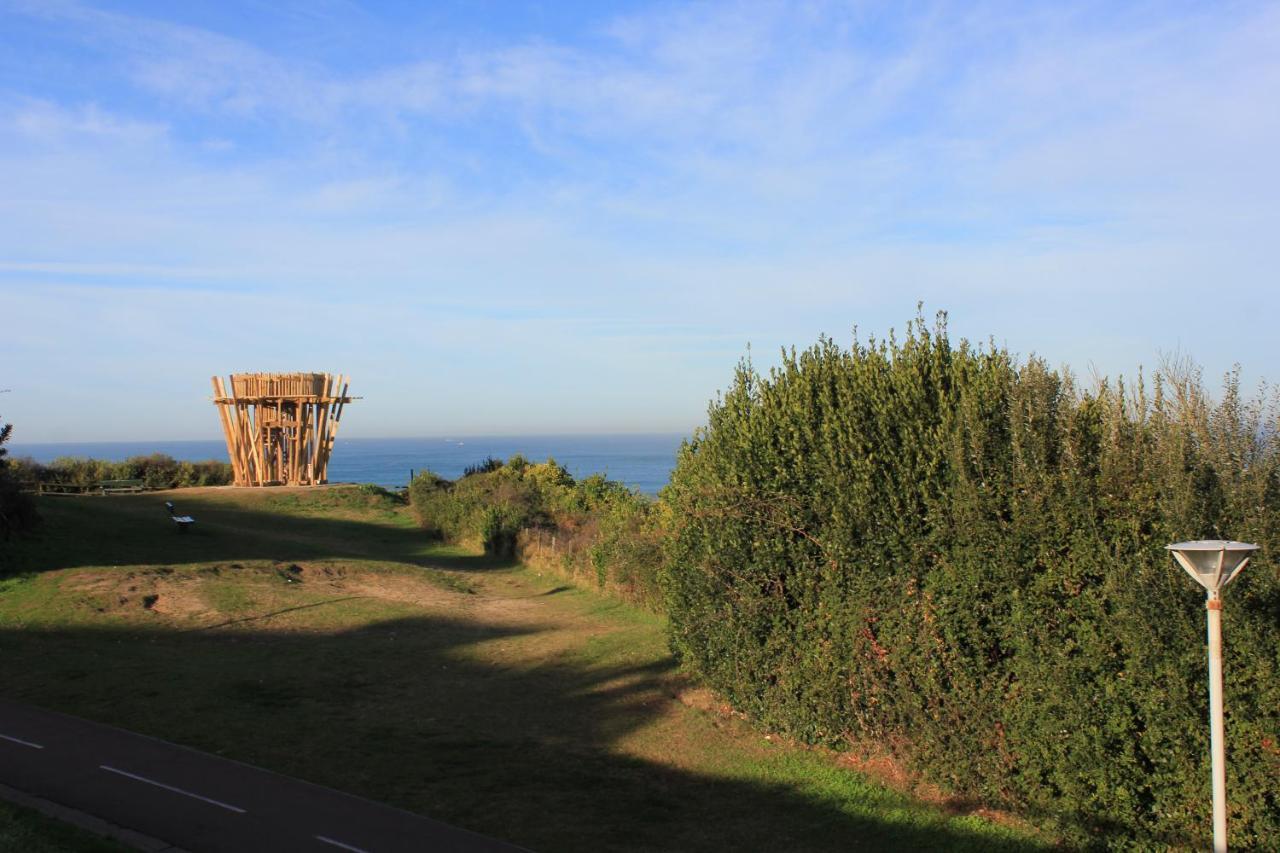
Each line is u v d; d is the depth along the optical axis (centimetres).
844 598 1079
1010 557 883
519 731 1246
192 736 1135
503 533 3341
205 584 2250
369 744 1154
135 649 1645
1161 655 768
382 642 1836
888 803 977
